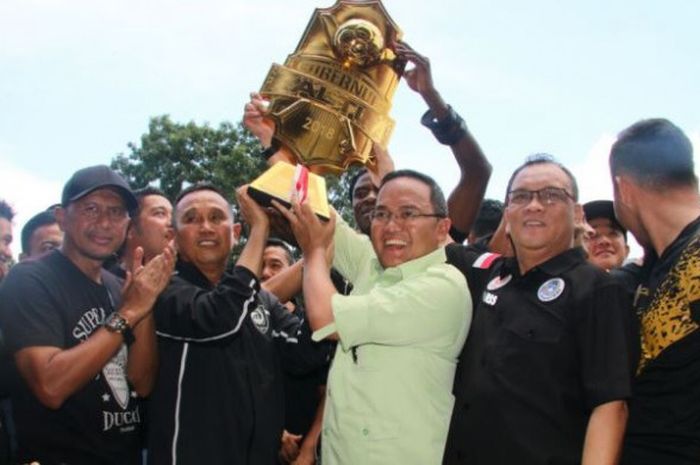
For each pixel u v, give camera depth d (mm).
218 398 3496
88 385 3555
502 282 3201
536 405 2801
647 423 2844
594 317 2795
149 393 3598
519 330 2928
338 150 3662
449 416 3234
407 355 3215
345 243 3959
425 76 4117
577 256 3055
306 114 3650
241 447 3457
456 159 4488
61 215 3902
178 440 3439
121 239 3891
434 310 3201
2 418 3469
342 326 3150
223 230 3814
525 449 2762
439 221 3473
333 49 3699
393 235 3412
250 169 20406
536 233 3039
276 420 3670
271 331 3895
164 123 22438
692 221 2906
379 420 3146
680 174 2941
